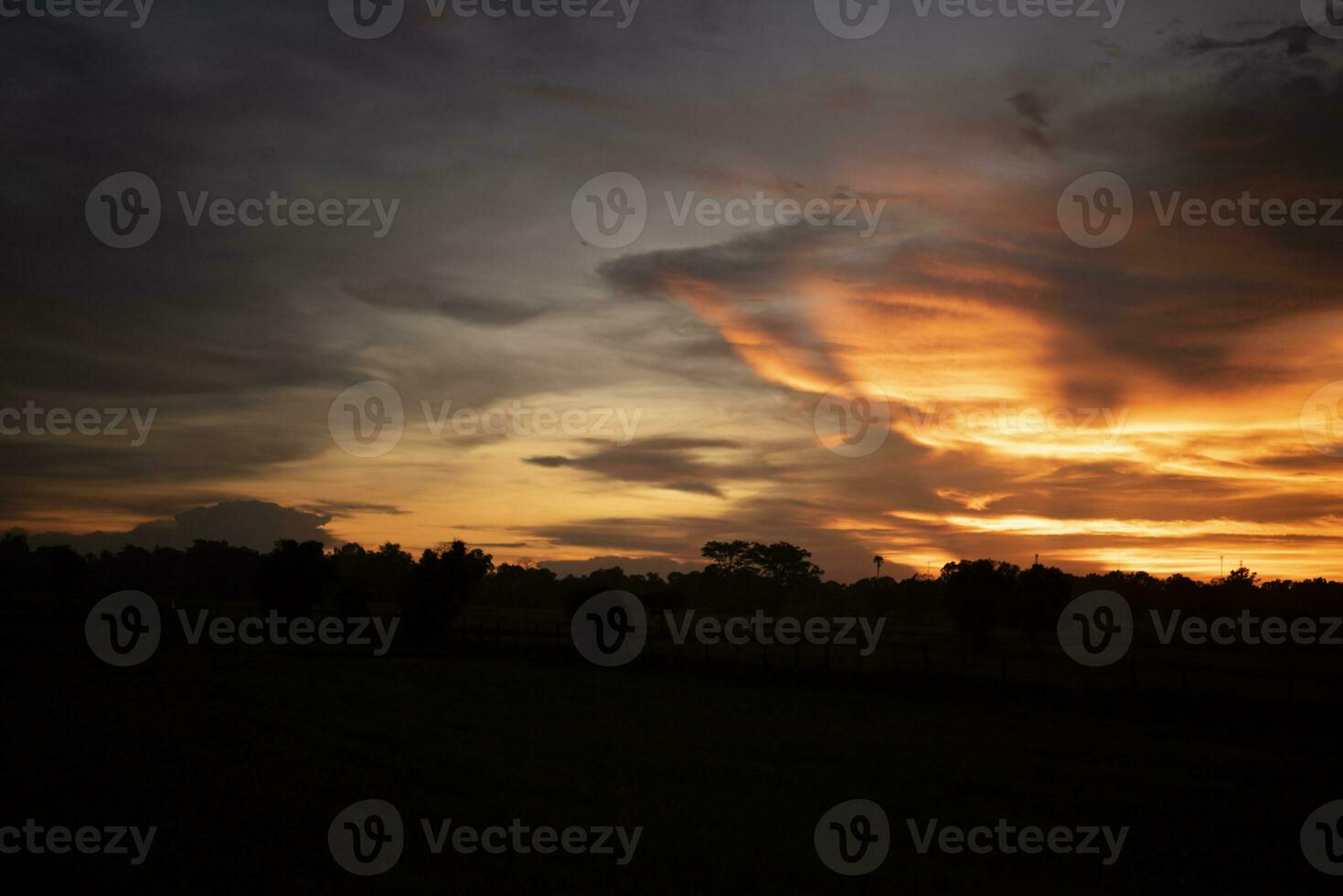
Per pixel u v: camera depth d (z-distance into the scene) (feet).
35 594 467.11
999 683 126.00
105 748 72.95
